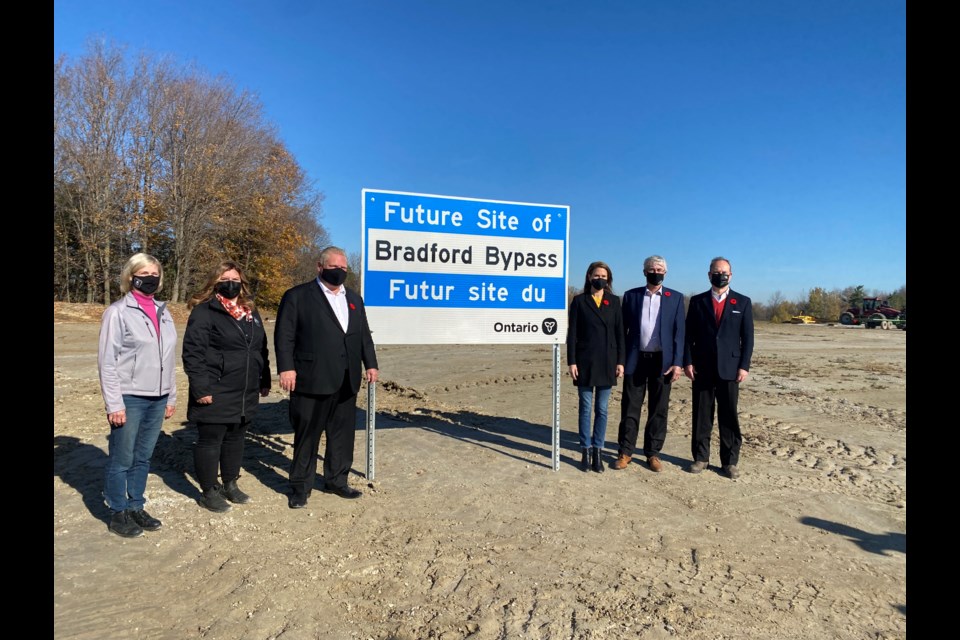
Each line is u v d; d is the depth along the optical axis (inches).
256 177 1592.0
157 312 174.7
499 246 242.5
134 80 1368.1
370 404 225.0
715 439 308.3
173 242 1477.6
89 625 125.9
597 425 242.4
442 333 235.6
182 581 147.2
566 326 250.8
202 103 1430.9
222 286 185.9
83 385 418.9
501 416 367.9
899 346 1037.8
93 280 1333.7
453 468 246.2
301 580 148.3
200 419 186.4
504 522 187.6
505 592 143.0
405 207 230.5
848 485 232.5
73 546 163.0
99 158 1300.4
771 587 147.4
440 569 154.6
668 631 127.0
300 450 197.3
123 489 171.3
